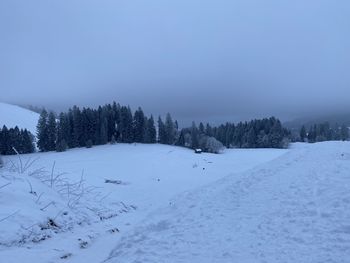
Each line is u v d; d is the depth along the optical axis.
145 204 18.89
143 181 40.50
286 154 17.50
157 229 8.70
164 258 6.34
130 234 8.50
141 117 104.56
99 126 99.44
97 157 77.44
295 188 9.80
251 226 7.62
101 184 29.39
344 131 127.31
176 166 65.38
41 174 13.67
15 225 7.62
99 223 10.49
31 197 9.29
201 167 64.62
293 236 6.64
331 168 11.29
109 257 7.01
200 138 103.88
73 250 7.43
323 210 7.61
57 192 11.16
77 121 95.31
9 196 8.75
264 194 9.99
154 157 77.88
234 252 6.32
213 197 11.03
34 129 136.38
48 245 7.49
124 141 103.06
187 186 33.97
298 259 5.64
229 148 116.50
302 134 134.75
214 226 8.04
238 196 10.42
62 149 88.75
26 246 7.19
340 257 5.49
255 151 102.81
